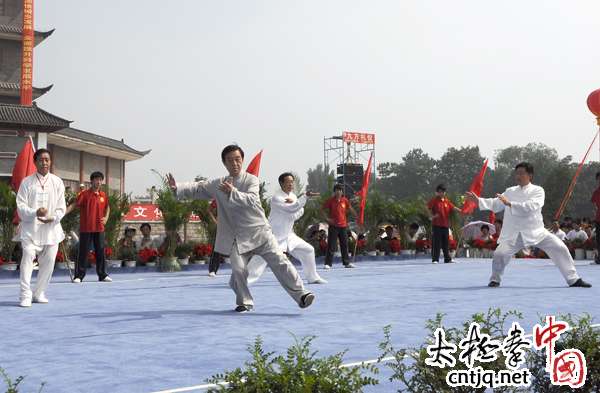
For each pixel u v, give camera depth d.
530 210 9.91
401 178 131.12
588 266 15.34
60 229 8.61
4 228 14.34
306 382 2.73
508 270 14.01
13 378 4.16
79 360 4.70
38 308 7.81
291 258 18.23
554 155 129.25
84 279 12.89
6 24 44.03
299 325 6.28
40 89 42.62
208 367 4.45
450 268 15.13
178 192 7.27
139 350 5.06
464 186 127.12
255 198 7.19
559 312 7.11
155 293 9.62
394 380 4.02
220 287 10.63
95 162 49.34
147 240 16.09
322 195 18.59
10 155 35.41
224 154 7.33
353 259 18.11
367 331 5.90
